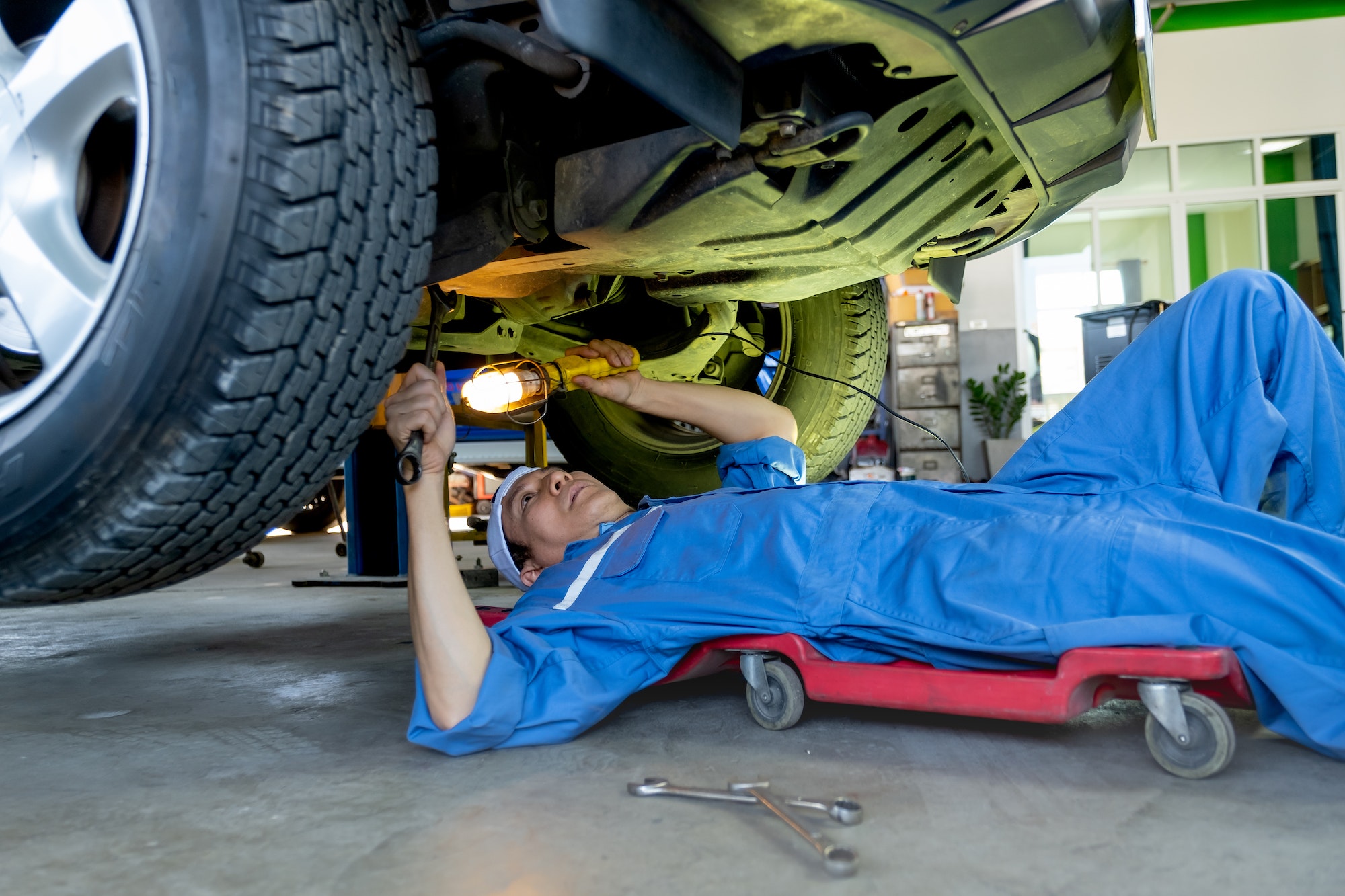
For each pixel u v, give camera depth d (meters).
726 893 0.77
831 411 2.66
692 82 1.04
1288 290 1.28
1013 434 8.71
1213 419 1.27
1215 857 0.81
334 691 1.66
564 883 0.80
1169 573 1.08
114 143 1.10
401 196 1.05
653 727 1.32
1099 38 1.21
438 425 1.29
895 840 0.87
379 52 1.04
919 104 1.31
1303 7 8.09
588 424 2.88
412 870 0.84
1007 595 1.16
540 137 1.38
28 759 1.26
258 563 4.58
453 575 1.23
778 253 1.58
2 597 1.07
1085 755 1.13
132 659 2.07
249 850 0.90
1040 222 1.84
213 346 0.94
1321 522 1.22
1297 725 1.04
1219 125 8.30
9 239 1.03
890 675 1.19
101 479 0.98
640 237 1.39
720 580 1.37
